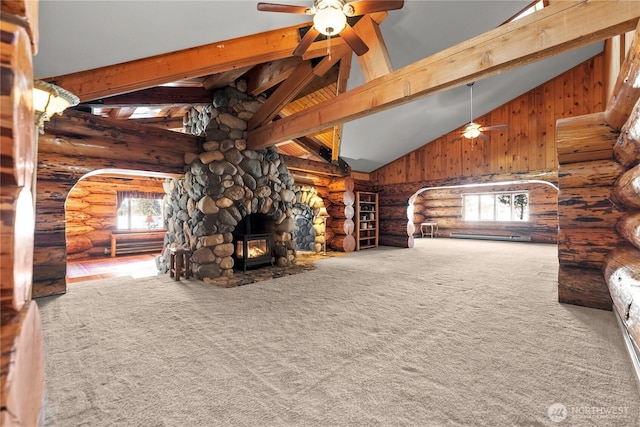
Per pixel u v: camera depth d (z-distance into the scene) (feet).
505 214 33.83
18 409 1.44
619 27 5.82
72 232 22.30
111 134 12.21
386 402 4.89
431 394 5.08
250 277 13.85
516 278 13.85
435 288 12.03
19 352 1.48
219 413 4.63
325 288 12.00
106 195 24.32
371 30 10.03
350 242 24.41
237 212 14.49
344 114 10.73
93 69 8.57
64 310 9.25
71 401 4.87
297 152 25.93
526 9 13.61
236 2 7.21
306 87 16.48
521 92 21.13
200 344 6.95
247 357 6.35
